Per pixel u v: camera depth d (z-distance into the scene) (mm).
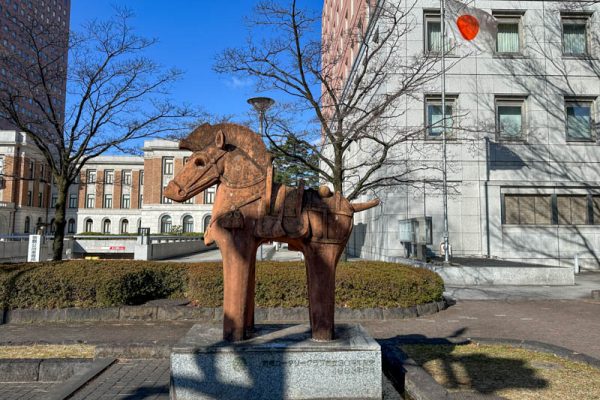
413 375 4566
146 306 8508
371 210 21234
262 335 4527
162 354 5828
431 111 18984
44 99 12609
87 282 8422
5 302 8242
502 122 19750
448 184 17156
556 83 19766
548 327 7914
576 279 15711
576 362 5402
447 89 19172
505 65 19547
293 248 4840
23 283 8305
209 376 4043
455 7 15773
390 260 17594
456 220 18844
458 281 13797
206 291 8586
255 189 4473
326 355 4141
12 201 51688
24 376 5172
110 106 12031
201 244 35531
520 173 19219
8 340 6668
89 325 7902
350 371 4145
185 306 8562
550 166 19359
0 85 12180
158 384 4754
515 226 18891
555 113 19625
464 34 15734
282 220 4363
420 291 9156
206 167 4531
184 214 55406
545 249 18859
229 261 4340
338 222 4469
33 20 12930
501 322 8359
